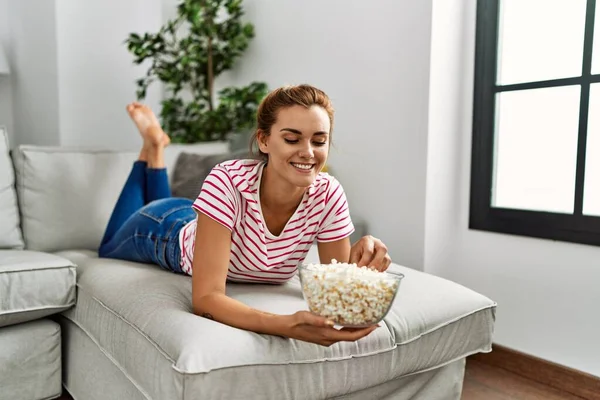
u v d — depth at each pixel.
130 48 2.88
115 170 2.22
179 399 0.98
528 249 1.88
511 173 2.00
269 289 1.40
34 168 2.03
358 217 2.33
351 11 2.30
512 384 1.82
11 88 3.50
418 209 2.04
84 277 1.60
